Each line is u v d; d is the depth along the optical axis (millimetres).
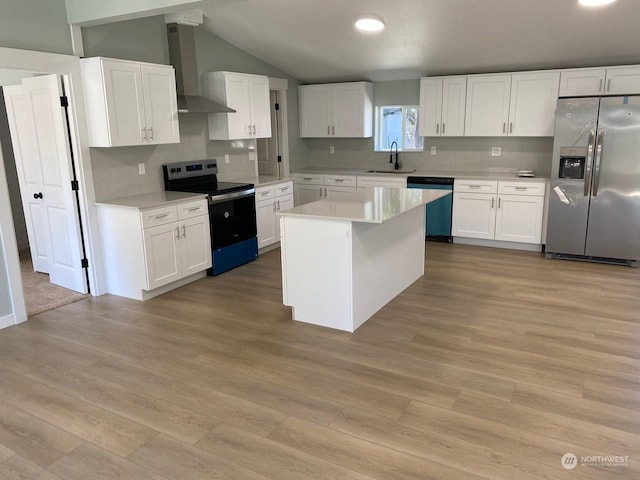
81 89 4129
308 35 5414
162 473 2158
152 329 3723
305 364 3133
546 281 4680
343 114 6902
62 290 4602
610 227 5133
